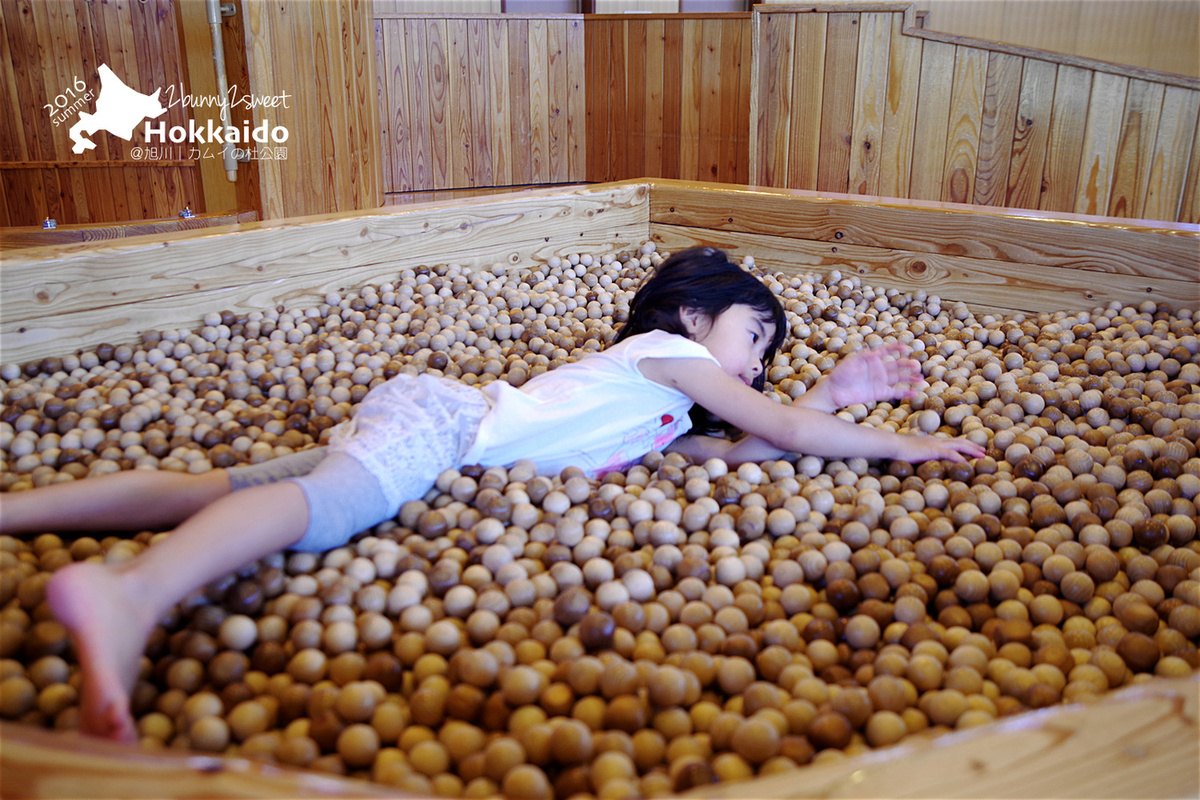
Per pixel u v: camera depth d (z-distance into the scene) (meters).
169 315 2.13
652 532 1.36
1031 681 1.04
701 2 5.39
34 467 1.55
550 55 5.25
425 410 1.46
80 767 0.70
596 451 1.55
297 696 1.01
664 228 3.04
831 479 1.54
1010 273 2.42
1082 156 3.28
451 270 2.58
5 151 5.10
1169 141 3.18
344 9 3.47
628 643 1.12
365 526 1.31
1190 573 1.27
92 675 0.87
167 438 1.70
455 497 1.42
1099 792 0.68
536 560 1.31
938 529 1.37
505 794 0.85
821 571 1.28
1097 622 1.20
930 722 1.00
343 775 0.94
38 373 1.92
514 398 1.50
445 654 1.11
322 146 3.46
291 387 1.92
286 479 1.26
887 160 3.51
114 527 1.30
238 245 2.21
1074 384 1.91
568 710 1.00
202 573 1.04
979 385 1.91
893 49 3.37
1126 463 1.54
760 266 2.84
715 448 1.64
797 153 3.66
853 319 2.40
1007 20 5.19
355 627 1.13
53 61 5.03
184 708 0.99
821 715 0.97
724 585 1.26
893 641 1.15
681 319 1.62
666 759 0.94
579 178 5.55
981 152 3.38
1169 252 2.19
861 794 0.68
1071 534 1.39
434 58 5.00
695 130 4.93
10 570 1.18
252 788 0.68
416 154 5.14
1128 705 0.78
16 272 1.88
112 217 5.33
